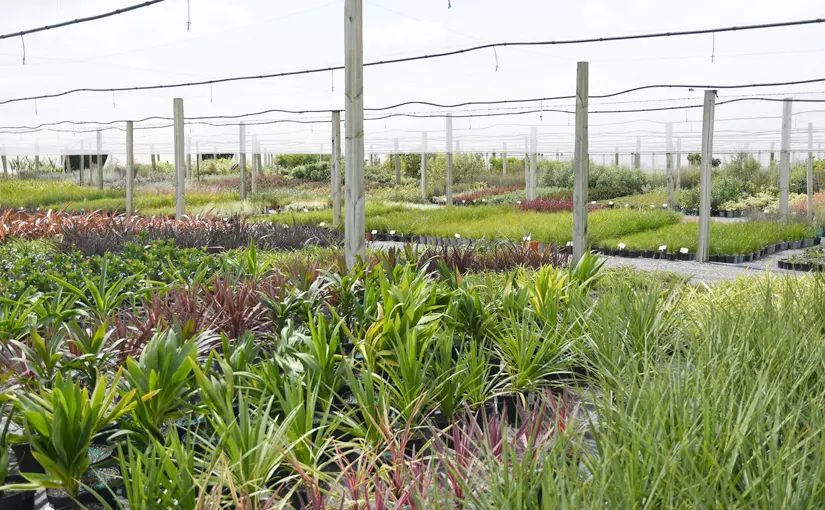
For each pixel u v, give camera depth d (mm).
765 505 2297
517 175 35844
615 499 2459
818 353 3791
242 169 24656
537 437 3391
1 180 33406
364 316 5426
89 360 4082
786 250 15891
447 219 18781
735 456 2568
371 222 17344
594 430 2949
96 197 27047
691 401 3145
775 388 3062
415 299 4898
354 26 7172
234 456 3020
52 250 9859
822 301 5176
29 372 4281
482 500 2572
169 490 2812
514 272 6086
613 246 14398
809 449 2879
